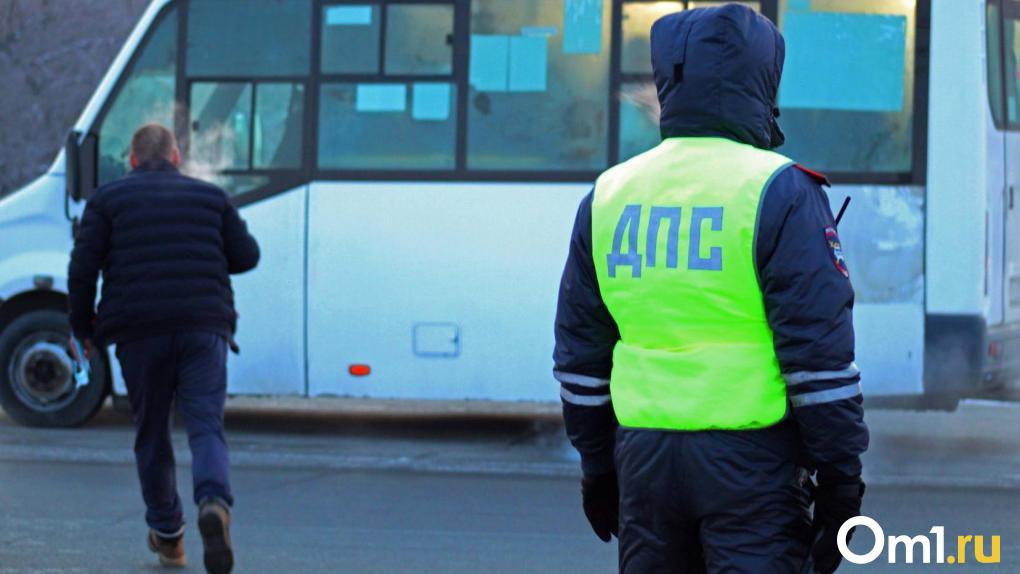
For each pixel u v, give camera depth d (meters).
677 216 3.66
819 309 3.48
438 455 11.55
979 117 11.67
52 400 12.70
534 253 11.98
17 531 8.37
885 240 11.73
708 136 3.73
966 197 11.66
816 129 11.78
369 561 7.66
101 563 7.52
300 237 12.22
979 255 11.66
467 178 12.05
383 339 12.12
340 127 12.20
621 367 3.72
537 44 12.02
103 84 12.50
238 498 9.57
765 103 3.77
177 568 7.42
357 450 11.83
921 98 11.72
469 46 12.05
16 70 22.73
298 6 12.27
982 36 11.70
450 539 8.28
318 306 12.20
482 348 12.02
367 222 12.15
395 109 12.14
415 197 12.09
